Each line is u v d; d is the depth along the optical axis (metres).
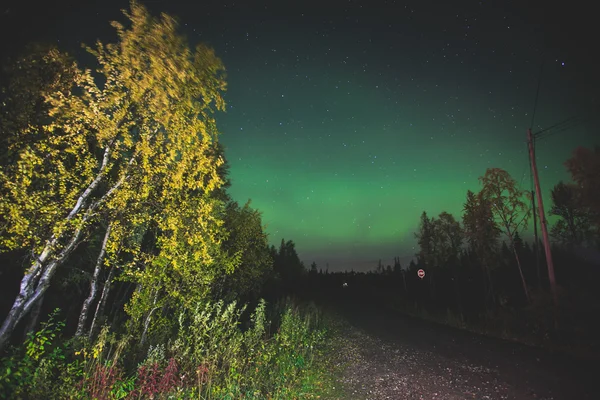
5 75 6.95
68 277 12.77
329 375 10.06
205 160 8.88
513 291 25.17
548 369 10.15
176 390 6.52
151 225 10.20
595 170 14.18
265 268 21.09
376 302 43.09
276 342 10.85
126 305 9.85
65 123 7.55
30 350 5.71
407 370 10.43
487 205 21.55
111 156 8.20
